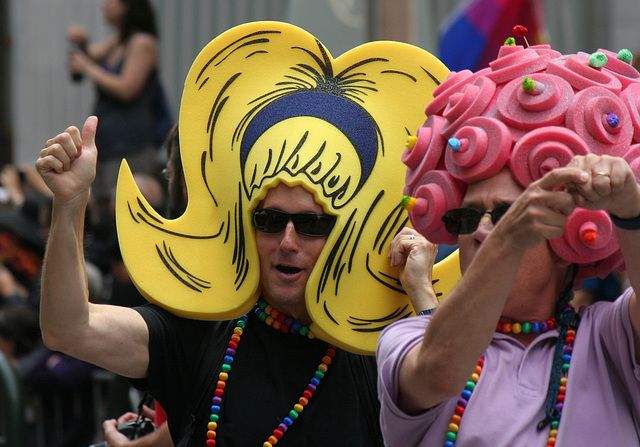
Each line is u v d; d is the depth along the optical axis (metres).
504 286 3.46
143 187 9.24
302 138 4.82
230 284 4.80
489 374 3.92
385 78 5.07
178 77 13.42
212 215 4.94
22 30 14.41
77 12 14.30
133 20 11.26
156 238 4.87
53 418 8.75
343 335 4.71
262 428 4.62
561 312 4.05
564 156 3.76
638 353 3.81
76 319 4.39
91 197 10.79
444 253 7.21
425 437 3.90
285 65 5.11
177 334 4.79
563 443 3.72
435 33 11.71
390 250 4.80
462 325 3.51
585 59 4.06
